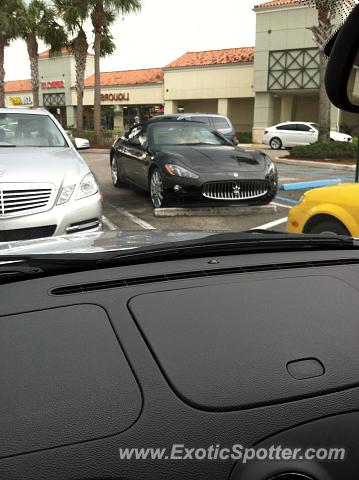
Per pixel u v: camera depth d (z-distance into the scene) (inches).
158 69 1501.0
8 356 43.5
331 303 56.2
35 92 1187.9
